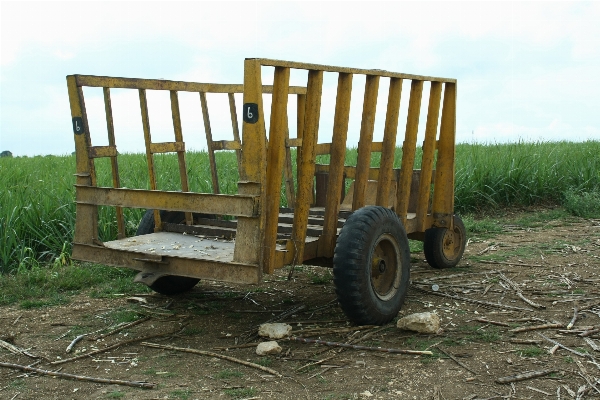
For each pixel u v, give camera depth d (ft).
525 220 36.68
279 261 16.72
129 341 17.02
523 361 15.38
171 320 19.01
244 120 15.30
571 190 40.22
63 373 14.85
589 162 45.11
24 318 19.48
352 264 16.99
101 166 41.81
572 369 14.85
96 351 16.30
